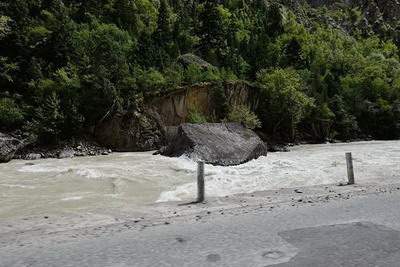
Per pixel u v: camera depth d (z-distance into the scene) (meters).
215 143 28.44
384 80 77.62
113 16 63.81
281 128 54.56
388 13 136.38
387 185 15.57
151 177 20.42
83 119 39.66
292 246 7.74
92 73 43.50
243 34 79.31
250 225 9.48
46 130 36.78
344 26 124.69
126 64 47.84
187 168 23.38
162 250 7.71
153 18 70.69
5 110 37.66
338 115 62.12
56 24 51.50
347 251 7.39
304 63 76.25
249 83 53.91
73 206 13.60
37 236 9.30
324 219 9.86
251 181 18.25
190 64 53.44
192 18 73.50
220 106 49.41
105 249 7.91
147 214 11.73
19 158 33.31
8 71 42.91
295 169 22.28
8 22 47.91
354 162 25.44
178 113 46.00
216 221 10.06
